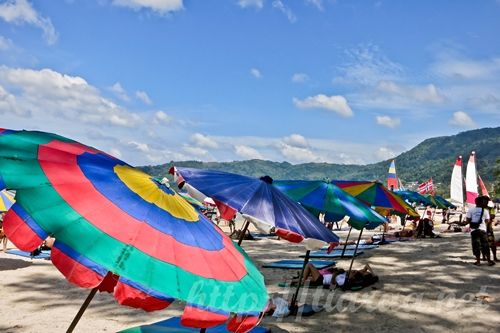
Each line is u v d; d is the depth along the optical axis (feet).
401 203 33.35
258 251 55.93
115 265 7.16
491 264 43.78
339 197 25.91
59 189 7.93
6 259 43.50
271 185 19.36
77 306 26.53
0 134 8.73
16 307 26.11
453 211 184.24
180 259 8.11
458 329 23.79
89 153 9.57
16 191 7.48
